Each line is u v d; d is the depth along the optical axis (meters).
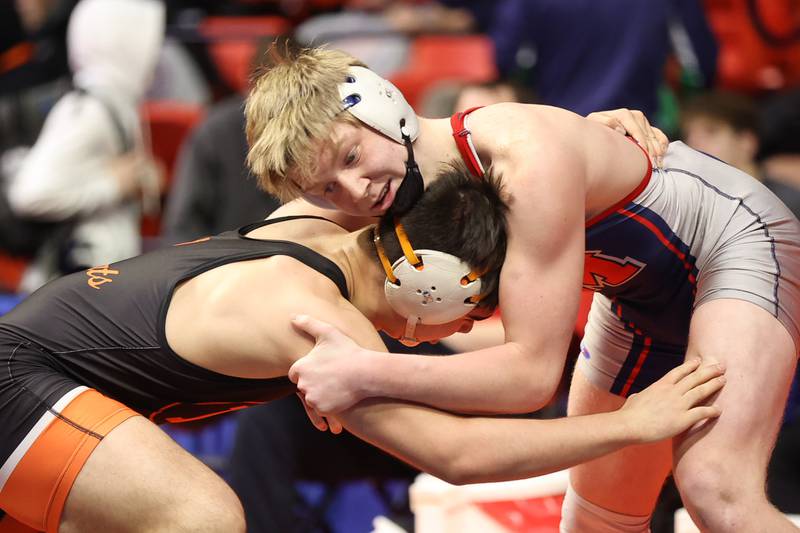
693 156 8.23
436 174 7.41
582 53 14.70
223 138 13.34
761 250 7.66
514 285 7.11
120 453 7.00
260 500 11.24
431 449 6.98
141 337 7.30
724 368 7.20
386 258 7.24
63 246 14.76
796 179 14.79
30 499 7.15
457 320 7.62
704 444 7.13
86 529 7.08
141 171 15.05
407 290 7.18
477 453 6.98
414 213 7.21
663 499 10.55
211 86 18.47
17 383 7.23
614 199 7.73
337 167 7.11
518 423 7.07
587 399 9.02
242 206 13.32
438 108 13.17
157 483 6.94
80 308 7.49
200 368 7.25
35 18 18.61
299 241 7.54
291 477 11.38
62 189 14.53
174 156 17.03
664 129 14.85
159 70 18.42
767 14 19.66
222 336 7.12
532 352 7.11
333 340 6.84
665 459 8.67
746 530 6.98
